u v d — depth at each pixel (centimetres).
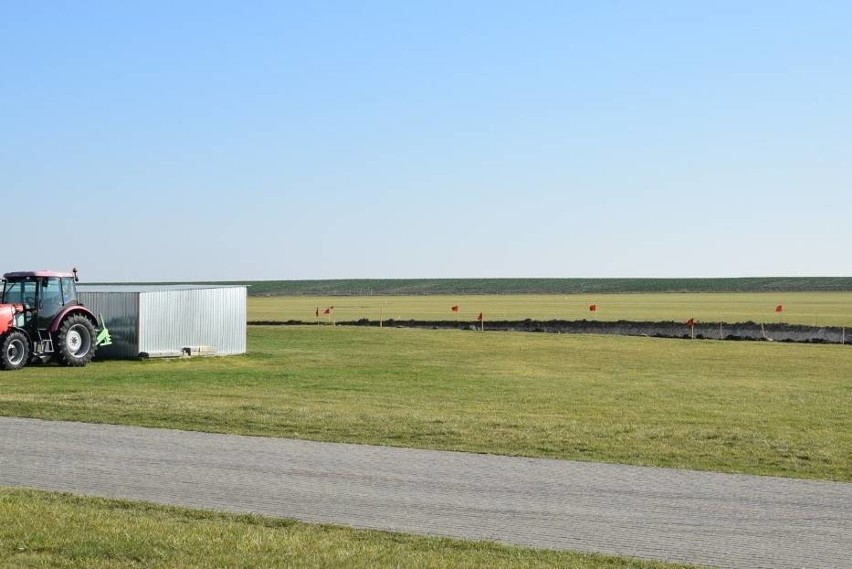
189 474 1199
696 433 1628
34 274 2998
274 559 793
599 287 18750
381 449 1405
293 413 1789
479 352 3906
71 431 1552
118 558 793
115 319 3384
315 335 4778
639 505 1048
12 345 2903
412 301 11938
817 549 873
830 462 1355
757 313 8012
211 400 2048
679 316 7569
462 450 1406
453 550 840
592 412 2005
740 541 899
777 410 2080
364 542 861
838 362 3534
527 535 914
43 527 884
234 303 3738
